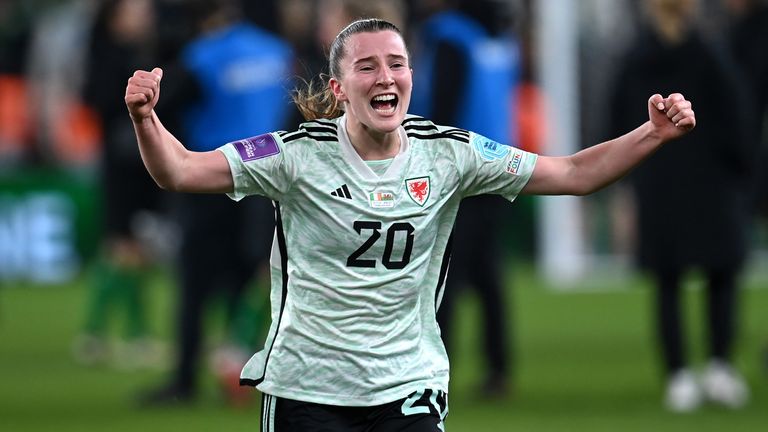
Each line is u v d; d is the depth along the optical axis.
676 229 32.44
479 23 33.12
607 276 62.75
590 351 42.84
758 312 52.12
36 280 63.06
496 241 34.28
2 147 67.12
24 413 32.94
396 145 18.12
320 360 18.03
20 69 67.56
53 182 63.69
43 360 42.16
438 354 18.62
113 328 48.44
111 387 37.06
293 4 44.84
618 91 33.41
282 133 18.06
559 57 59.81
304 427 18.05
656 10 32.53
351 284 17.92
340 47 18.03
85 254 64.06
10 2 69.19
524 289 60.06
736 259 32.53
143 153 17.20
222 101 33.47
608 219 62.62
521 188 18.62
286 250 18.25
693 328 47.12
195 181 17.55
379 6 30.61
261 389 18.38
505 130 33.69
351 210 17.86
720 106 32.25
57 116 67.38
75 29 67.75
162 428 30.69
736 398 32.94
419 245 18.14
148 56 44.81
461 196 18.64
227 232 33.91
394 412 18.08
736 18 42.19
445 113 32.50
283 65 33.97
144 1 44.62
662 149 32.53
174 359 34.22
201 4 34.00
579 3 59.94
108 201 43.66
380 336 18.06
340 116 19.03
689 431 30.00
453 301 32.72
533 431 30.09
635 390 35.72
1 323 50.44
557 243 62.84
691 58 32.28
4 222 62.78
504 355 34.50
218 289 37.69
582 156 18.66
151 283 61.50
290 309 18.20
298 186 17.92
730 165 32.56
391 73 17.67
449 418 31.91
